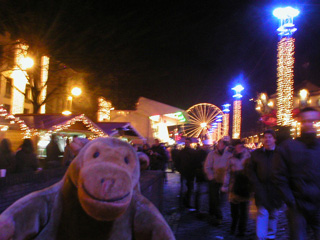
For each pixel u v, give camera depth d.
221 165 6.88
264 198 4.81
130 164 1.68
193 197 10.50
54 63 16.77
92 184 1.47
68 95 19.16
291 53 21.81
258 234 4.88
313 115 3.62
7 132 12.62
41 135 12.80
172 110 24.81
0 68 17.02
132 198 1.84
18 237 1.60
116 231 1.74
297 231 3.52
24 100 22.50
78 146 1.89
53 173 3.62
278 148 3.75
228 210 8.43
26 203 1.67
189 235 5.92
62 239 1.74
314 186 3.51
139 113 24.83
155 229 1.76
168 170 22.83
